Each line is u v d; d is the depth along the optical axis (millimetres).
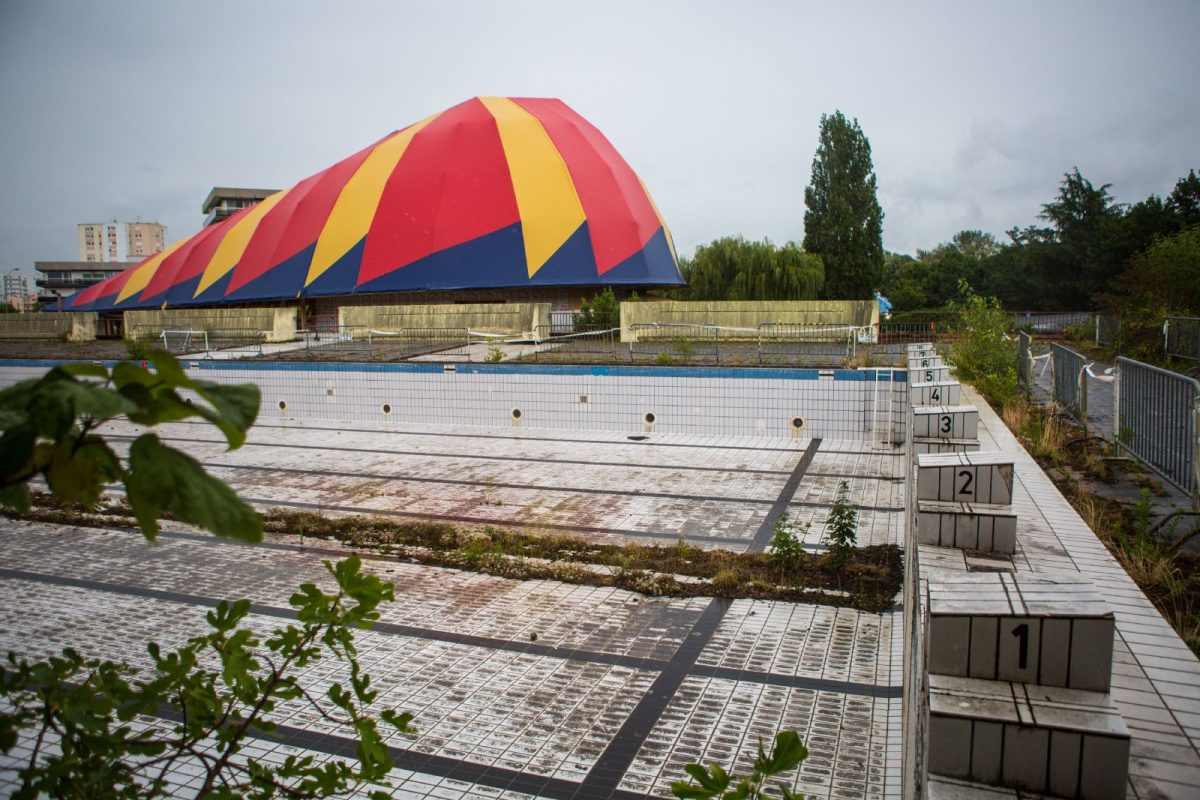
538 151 33281
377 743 2385
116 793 1938
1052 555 5238
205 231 39781
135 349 19453
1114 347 19047
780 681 5336
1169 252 20016
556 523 8992
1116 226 40500
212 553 8125
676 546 8062
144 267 39281
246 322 24188
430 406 15594
